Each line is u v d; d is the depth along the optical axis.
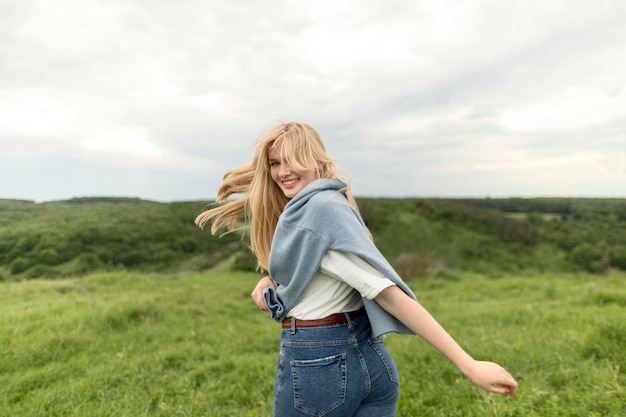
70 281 11.42
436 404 3.30
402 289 1.45
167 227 40.44
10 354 4.59
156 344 5.57
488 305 9.45
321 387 1.46
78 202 77.62
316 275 1.53
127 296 8.80
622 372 3.28
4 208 55.25
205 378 4.26
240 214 2.18
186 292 10.55
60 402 3.47
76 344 5.24
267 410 3.36
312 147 1.68
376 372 1.50
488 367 1.30
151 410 3.41
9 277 28.56
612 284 10.87
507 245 37.66
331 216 1.48
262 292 1.67
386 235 34.81
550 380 3.34
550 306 7.96
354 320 1.53
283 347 1.57
